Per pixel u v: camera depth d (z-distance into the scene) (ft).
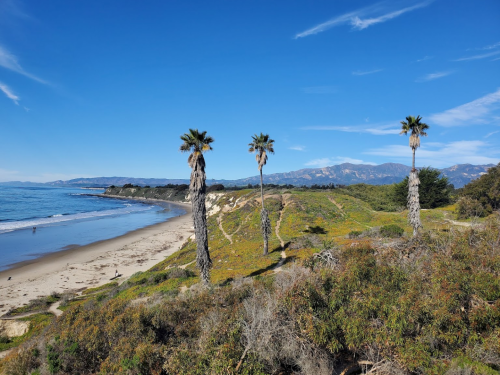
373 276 34.58
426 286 33.01
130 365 32.63
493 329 28.27
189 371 30.42
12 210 350.84
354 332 29.22
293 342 30.66
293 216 163.02
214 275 90.07
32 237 198.18
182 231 236.22
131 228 246.68
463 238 44.09
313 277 36.63
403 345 28.19
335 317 31.53
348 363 32.01
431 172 211.00
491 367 26.78
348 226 150.92
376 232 112.37
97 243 185.88
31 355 42.68
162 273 99.50
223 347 30.63
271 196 204.74
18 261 142.82
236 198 260.01
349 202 199.82
